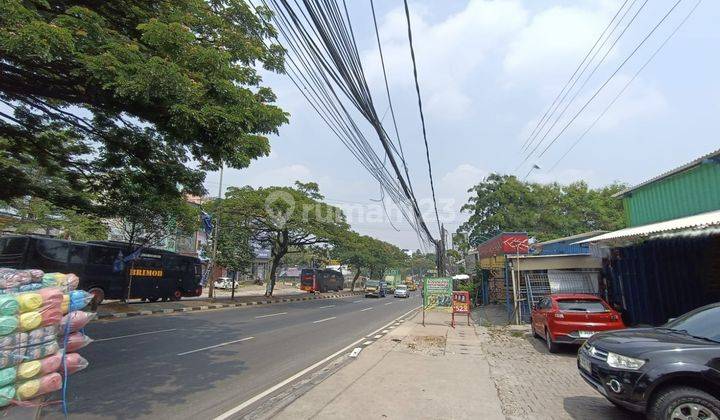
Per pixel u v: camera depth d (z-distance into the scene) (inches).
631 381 206.2
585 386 302.0
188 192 585.9
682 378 200.2
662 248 518.0
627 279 582.9
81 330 182.4
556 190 1286.9
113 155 509.4
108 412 231.3
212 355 399.2
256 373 333.7
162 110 287.9
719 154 447.5
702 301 464.4
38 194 633.0
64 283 172.1
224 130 285.9
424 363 367.2
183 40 287.9
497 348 469.4
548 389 291.3
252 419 219.8
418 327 658.2
